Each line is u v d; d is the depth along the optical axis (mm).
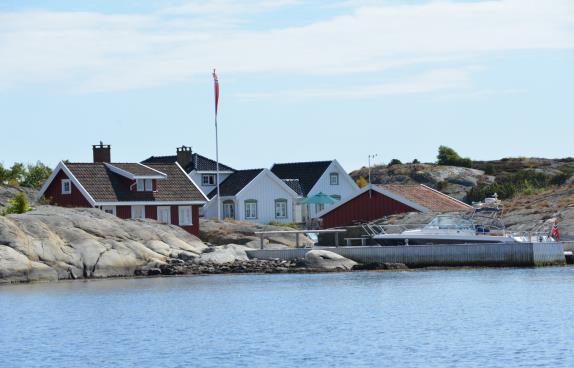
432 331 67938
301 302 84750
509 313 75000
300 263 112938
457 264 109438
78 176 139125
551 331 66375
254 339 66500
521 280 96438
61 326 73938
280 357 60031
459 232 111312
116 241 111625
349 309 79750
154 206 140250
